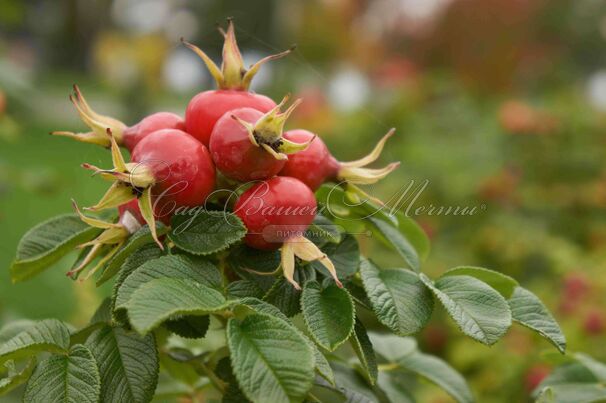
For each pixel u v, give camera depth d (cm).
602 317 71
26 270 34
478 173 97
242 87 31
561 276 86
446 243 93
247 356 26
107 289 65
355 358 38
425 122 112
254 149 29
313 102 105
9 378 31
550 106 113
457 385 39
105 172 28
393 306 29
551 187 103
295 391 26
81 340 32
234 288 29
